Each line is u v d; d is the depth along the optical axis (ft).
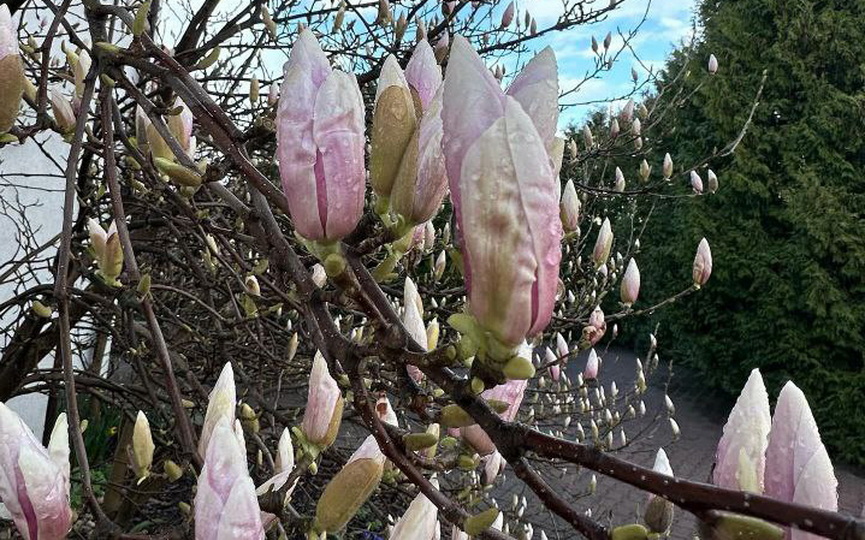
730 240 42.11
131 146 7.10
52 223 21.66
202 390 9.62
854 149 39.63
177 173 4.72
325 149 3.43
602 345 54.75
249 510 2.99
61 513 3.58
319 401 4.78
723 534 2.42
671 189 45.29
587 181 20.52
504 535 3.59
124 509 14.25
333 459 12.48
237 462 3.00
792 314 39.60
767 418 2.95
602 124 29.91
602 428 21.80
